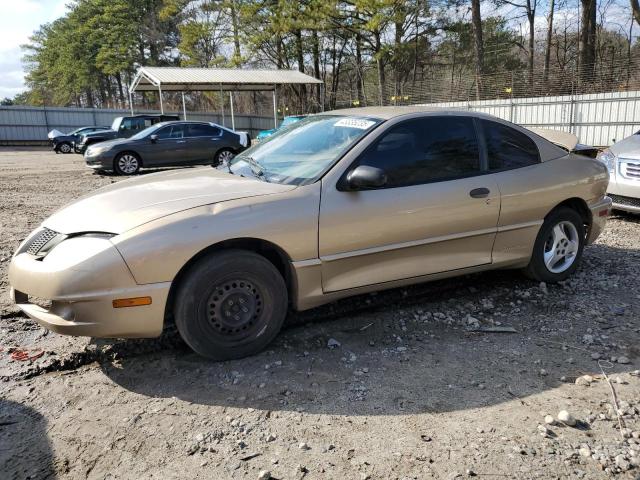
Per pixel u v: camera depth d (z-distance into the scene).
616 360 3.45
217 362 3.40
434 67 41.16
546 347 3.65
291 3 34.53
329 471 2.40
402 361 3.45
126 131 22.28
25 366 3.36
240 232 3.23
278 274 3.44
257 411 2.88
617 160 7.52
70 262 2.99
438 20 36.38
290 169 3.81
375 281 3.77
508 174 4.30
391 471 2.40
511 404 2.95
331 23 33.56
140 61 56.31
